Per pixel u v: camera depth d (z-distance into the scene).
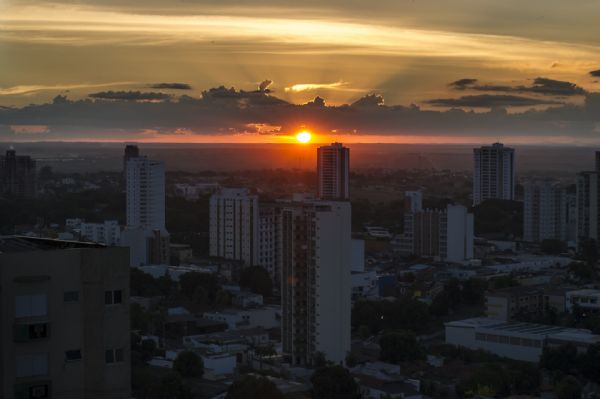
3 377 109.19
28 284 110.38
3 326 109.25
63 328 111.81
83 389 112.56
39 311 110.88
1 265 109.31
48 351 111.00
